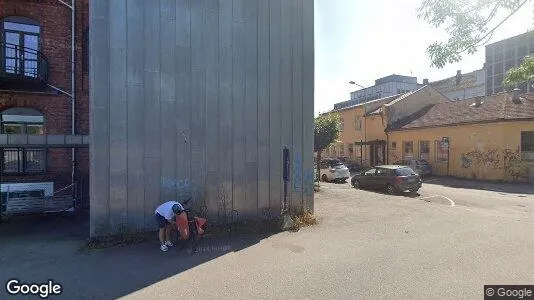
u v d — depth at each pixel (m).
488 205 13.02
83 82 12.22
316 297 4.66
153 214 8.21
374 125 33.12
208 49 8.80
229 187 8.98
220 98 8.91
